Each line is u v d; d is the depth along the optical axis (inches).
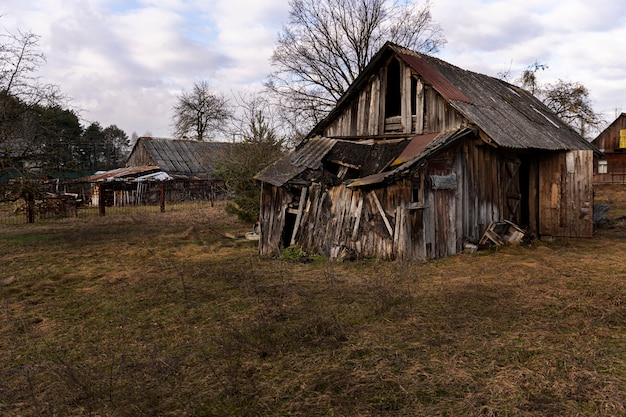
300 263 418.9
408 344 210.5
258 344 210.2
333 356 198.4
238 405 158.7
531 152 523.2
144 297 304.2
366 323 241.8
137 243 569.6
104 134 2775.6
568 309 256.7
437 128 460.1
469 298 279.9
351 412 151.5
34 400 157.8
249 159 690.8
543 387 166.1
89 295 317.1
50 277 381.1
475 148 467.2
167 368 187.3
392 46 486.0
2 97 584.7
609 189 1368.1
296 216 486.0
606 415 147.4
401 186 399.2
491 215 490.9
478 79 611.8
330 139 547.5
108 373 186.9
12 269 418.3
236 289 319.3
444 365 186.5
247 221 710.5
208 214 930.7
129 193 1261.1
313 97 1129.4
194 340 222.7
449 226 437.1
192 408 156.5
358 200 430.6
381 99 505.0
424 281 332.5
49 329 247.0
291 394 165.8
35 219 874.1
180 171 1422.2
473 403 154.6
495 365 185.9
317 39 1114.1
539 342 209.5
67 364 191.5
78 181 1085.1
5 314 275.4
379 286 302.7
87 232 653.9
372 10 1098.7
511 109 552.1
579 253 434.9
